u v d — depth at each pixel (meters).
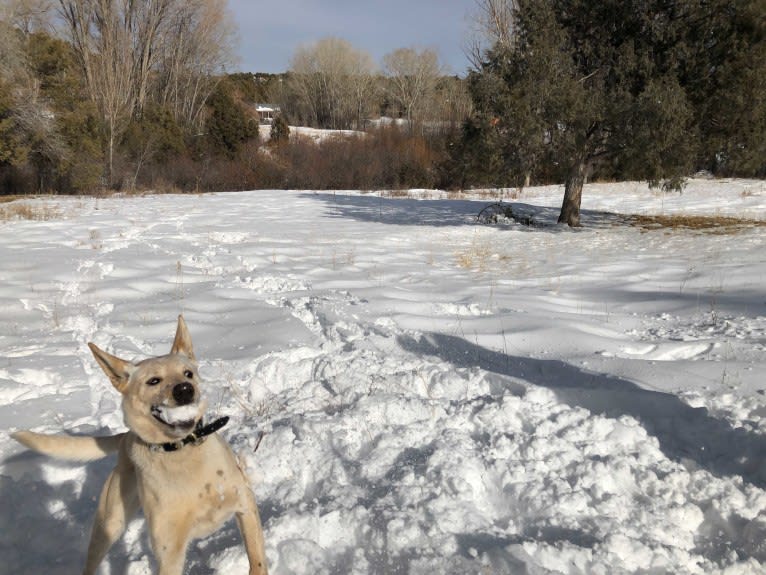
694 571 3.13
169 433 2.90
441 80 59.78
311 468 4.17
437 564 3.11
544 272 10.54
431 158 41.94
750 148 14.70
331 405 5.11
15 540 3.60
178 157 39.34
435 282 9.77
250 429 4.72
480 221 18.61
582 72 15.63
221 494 3.01
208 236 15.20
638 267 10.59
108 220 18.30
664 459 4.06
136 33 45.72
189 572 3.30
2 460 4.36
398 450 4.27
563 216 17.45
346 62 62.38
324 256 12.55
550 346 6.25
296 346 6.54
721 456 4.07
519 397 4.89
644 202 22.62
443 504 3.60
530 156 14.95
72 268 10.94
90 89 37.47
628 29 15.26
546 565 3.09
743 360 5.55
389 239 15.04
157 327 7.41
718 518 3.51
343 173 39.12
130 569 3.33
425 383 5.36
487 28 37.19
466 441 4.32
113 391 5.66
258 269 11.03
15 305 8.52
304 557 3.27
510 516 3.63
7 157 27.70
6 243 13.75
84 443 3.38
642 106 13.49
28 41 29.75
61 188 31.36
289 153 41.69
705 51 14.69
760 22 13.83
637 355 5.94
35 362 6.20
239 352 6.48
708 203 21.75
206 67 54.47
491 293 8.32
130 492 3.21
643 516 3.50
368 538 3.39
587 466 3.87
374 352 6.21
